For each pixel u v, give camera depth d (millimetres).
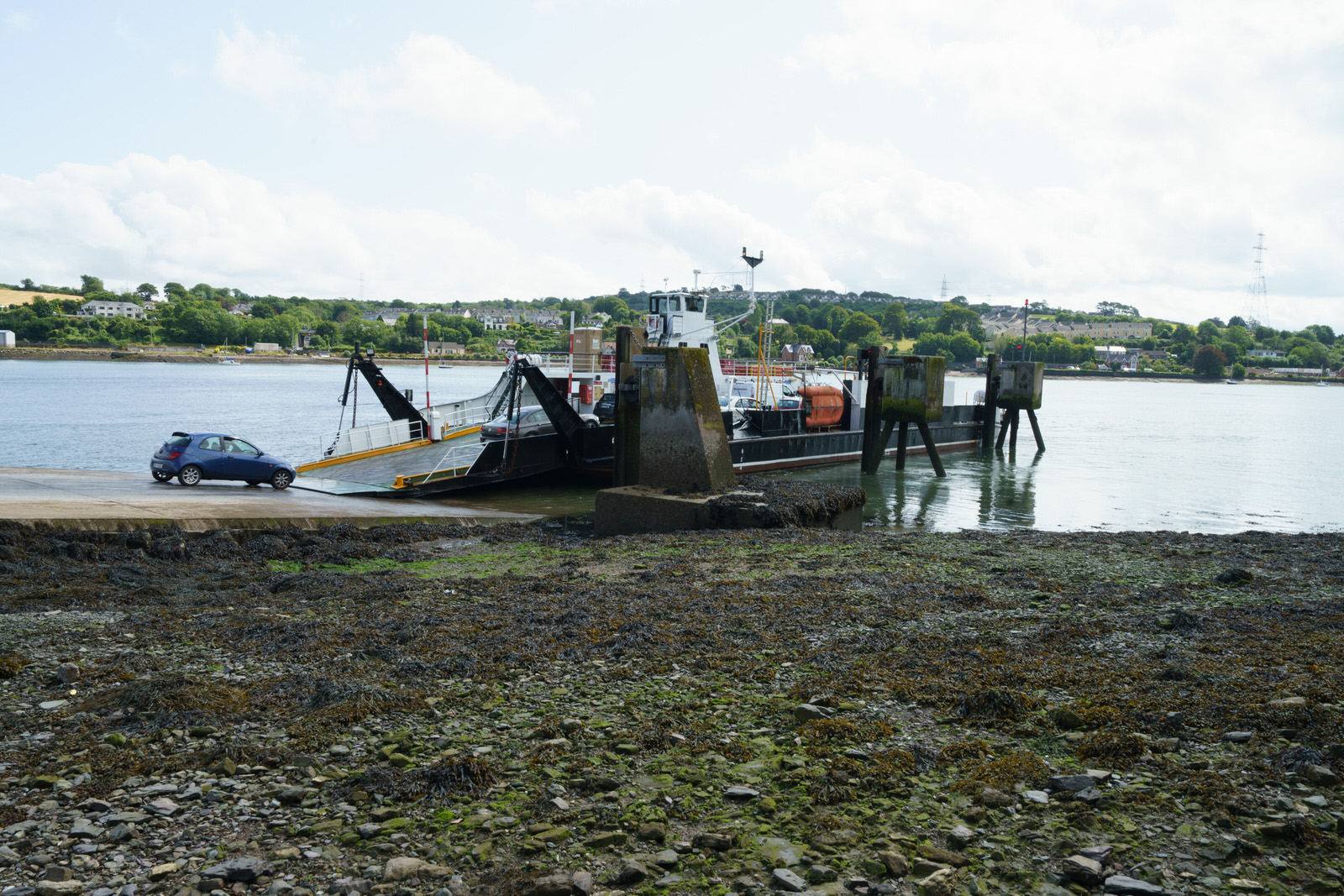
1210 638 9859
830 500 22547
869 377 37969
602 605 12109
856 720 7504
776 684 8586
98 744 7023
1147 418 83938
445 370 198375
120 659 9406
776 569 15008
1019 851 5250
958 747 6809
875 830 5570
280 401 86500
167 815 5785
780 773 6414
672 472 23438
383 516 20922
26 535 15875
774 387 43500
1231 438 60406
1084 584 13508
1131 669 8609
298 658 9492
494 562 17156
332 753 6867
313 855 5273
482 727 7461
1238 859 5074
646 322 39781
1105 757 6516
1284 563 15445
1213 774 6117
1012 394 46625
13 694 8258
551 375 37219
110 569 14906
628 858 5211
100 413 66188
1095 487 35531
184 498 21328
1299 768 6148
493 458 29250
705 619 11180
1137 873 4934
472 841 5453
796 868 5109
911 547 17547
